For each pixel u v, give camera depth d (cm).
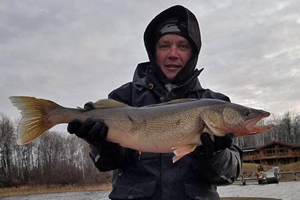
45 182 1577
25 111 101
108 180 1673
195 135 97
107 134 99
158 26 121
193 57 117
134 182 99
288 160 1877
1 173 1612
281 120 2744
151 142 98
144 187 96
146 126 98
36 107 103
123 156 100
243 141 2542
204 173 95
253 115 98
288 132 2675
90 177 1662
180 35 117
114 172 107
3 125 1783
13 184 1525
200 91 114
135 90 114
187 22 117
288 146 1872
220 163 92
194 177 98
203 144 89
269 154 1911
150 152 100
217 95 116
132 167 101
